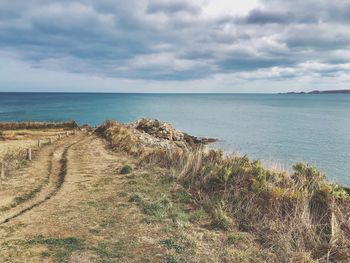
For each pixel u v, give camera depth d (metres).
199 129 78.19
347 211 9.91
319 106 199.50
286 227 9.21
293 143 56.72
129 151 27.05
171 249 8.37
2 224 10.40
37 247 8.52
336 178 33.31
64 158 25.03
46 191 15.41
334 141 59.47
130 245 8.62
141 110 149.88
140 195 12.90
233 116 118.62
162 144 37.78
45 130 59.47
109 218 10.73
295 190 11.37
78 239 8.98
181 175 15.20
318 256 8.09
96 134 44.22
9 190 15.37
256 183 11.83
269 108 175.00
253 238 9.16
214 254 8.13
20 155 26.50
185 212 11.26
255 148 51.12
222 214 10.30
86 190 14.58
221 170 13.49
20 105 186.25
